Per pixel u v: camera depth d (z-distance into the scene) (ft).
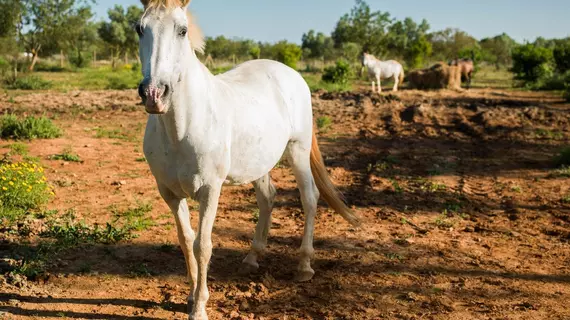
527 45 89.76
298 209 20.49
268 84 13.12
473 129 40.52
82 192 21.56
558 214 20.11
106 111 47.57
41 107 48.42
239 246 16.22
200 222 10.44
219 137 10.33
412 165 29.22
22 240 15.49
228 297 12.70
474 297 12.88
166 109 8.91
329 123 42.86
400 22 140.87
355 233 17.69
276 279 13.88
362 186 24.35
